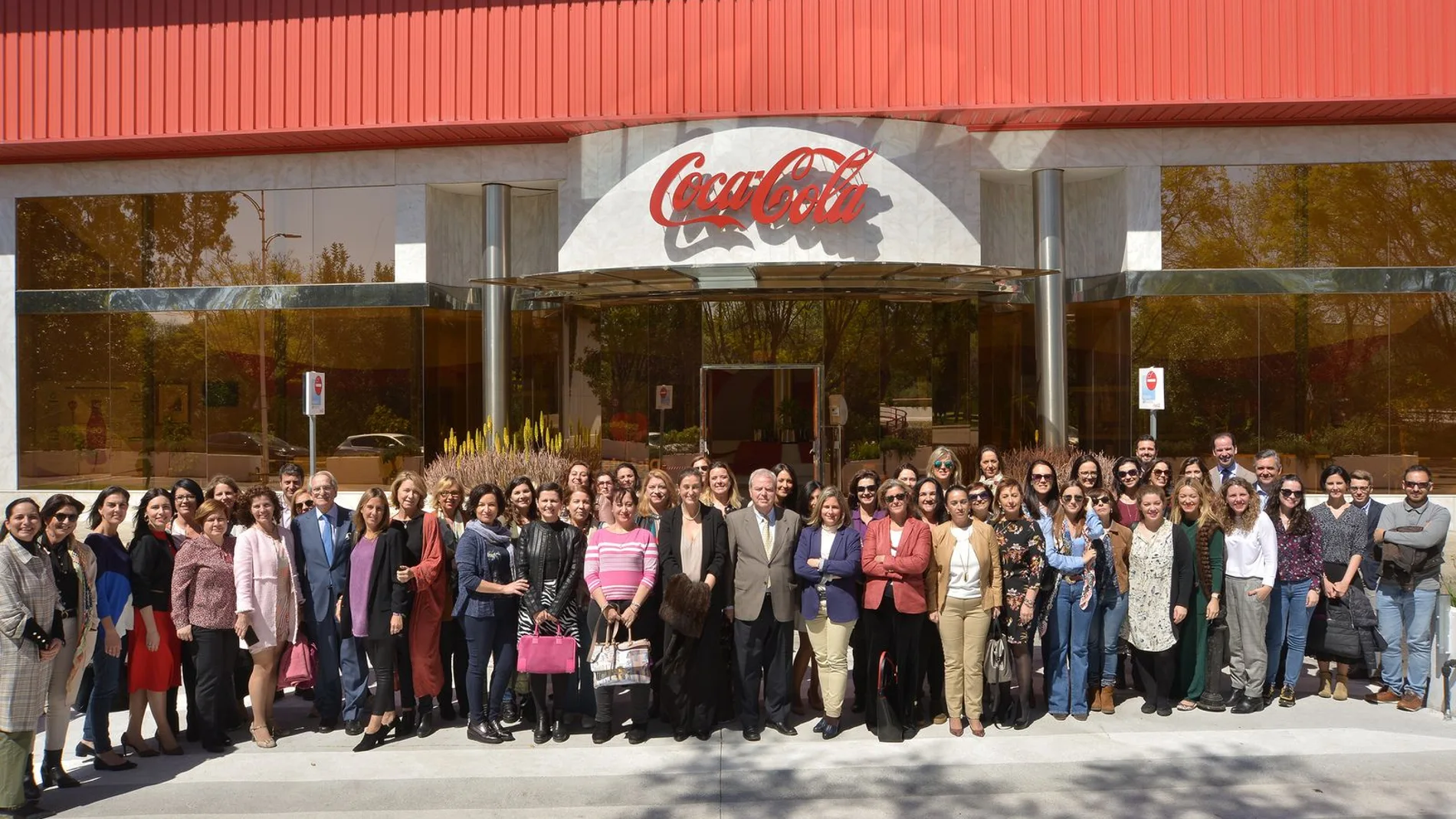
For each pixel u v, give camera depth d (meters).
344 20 16.56
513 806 6.59
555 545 7.99
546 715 7.96
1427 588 8.59
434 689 8.09
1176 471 16.70
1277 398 16.56
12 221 18.48
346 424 17.75
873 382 17.31
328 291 17.77
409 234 17.61
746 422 17.39
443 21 16.38
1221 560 8.46
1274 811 6.33
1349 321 16.47
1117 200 17.20
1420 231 16.41
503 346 17.80
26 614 6.50
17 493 18.48
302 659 8.26
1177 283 16.67
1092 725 8.19
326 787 7.00
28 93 17.14
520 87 16.17
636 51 16.00
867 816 6.33
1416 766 7.14
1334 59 15.41
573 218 16.75
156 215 18.25
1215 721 8.27
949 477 9.77
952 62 15.66
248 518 8.12
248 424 18.02
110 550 7.52
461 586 7.96
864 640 8.59
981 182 17.72
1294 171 16.59
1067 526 8.25
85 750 7.73
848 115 15.70
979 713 7.95
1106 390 17.38
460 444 18.17
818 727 8.18
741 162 15.73
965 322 17.33
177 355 18.20
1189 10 15.55
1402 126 16.39
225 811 6.57
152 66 16.92
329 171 17.83
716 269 15.24
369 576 7.92
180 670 8.05
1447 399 16.30
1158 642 8.33
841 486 17.23
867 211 15.77
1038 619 8.25
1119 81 15.59
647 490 8.50
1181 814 6.30
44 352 18.53
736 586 8.04
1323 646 8.72
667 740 7.97
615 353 17.78
